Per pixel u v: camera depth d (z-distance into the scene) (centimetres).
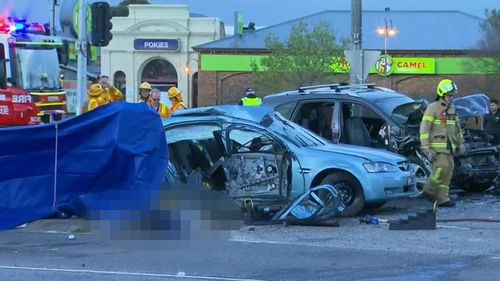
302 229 957
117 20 5991
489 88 4578
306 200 985
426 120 1126
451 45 5078
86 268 724
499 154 1267
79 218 985
